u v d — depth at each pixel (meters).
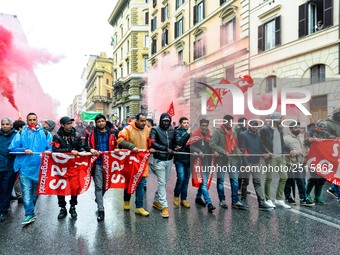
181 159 5.68
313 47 13.36
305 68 13.78
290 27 14.52
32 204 4.82
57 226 4.63
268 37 16.02
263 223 4.73
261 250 3.74
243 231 4.39
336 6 12.46
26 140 4.77
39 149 4.86
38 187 4.86
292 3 14.37
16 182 6.04
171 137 5.64
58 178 4.94
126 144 5.09
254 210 5.45
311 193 6.80
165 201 5.14
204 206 5.75
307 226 4.59
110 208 5.60
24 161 4.73
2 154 4.93
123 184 5.20
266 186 5.65
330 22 12.68
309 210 5.48
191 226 4.61
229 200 6.17
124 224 4.71
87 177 5.00
